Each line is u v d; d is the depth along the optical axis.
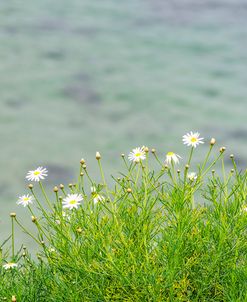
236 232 4.07
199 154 12.50
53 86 16.53
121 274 3.86
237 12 23.88
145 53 19.67
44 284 4.12
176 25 22.41
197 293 4.01
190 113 14.99
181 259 3.99
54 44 20.22
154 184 4.36
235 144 13.16
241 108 15.27
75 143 12.98
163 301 3.89
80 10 24.11
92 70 17.98
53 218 4.20
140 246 4.02
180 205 4.11
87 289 4.00
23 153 12.29
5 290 4.11
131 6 24.72
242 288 3.88
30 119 14.25
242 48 19.98
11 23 22.27
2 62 18.38
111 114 14.81
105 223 4.18
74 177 11.30
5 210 9.50
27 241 8.01
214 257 3.99
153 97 15.98
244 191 4.32
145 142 13.28
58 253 4.26
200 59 19.14
